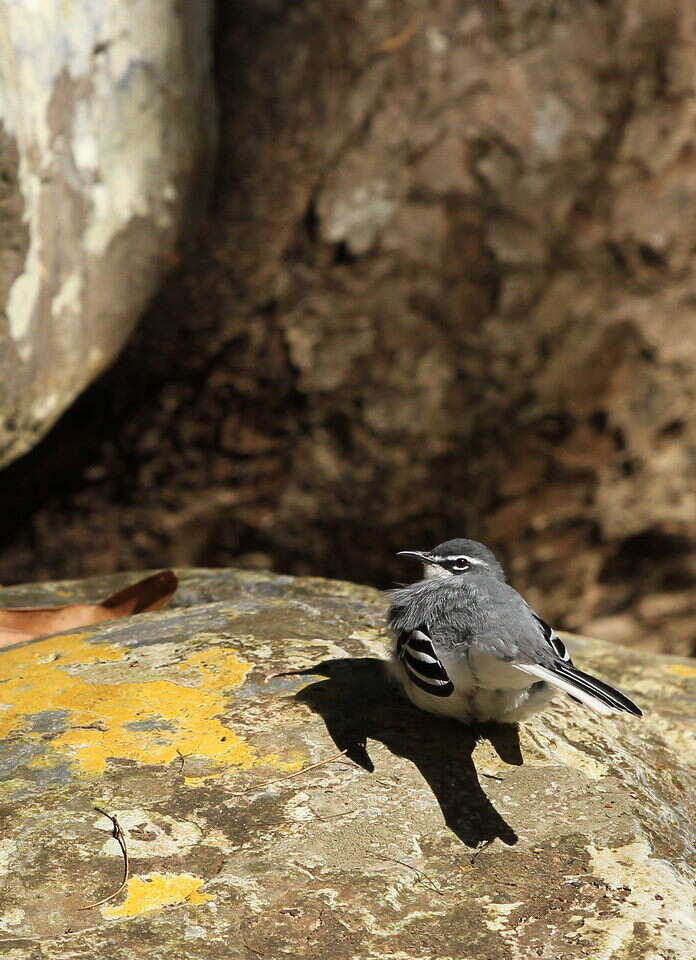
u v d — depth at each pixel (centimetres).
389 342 771
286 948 292
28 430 631
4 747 363
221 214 766
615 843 338
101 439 791
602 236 754
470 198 757
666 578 807
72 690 396
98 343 670
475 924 303
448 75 750
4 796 340
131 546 806
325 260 768
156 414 789
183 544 805
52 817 331
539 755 379
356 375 775
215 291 766
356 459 786
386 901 309
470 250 761
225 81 770
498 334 765
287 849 325
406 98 754
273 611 464
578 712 426
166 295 758
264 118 767
